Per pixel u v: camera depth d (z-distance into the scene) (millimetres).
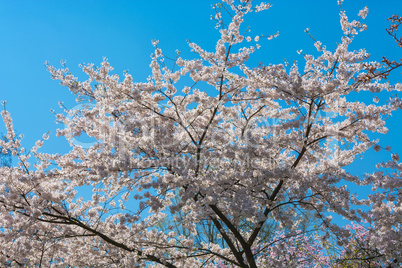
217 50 6348
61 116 6871
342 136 6559
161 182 6297
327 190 6633
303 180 6660
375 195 6918
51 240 7125
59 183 6914
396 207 6973
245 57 6328
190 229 7348
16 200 6410
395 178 6766
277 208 7262
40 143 6914
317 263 10227
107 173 6246
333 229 6730
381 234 7227
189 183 6039
